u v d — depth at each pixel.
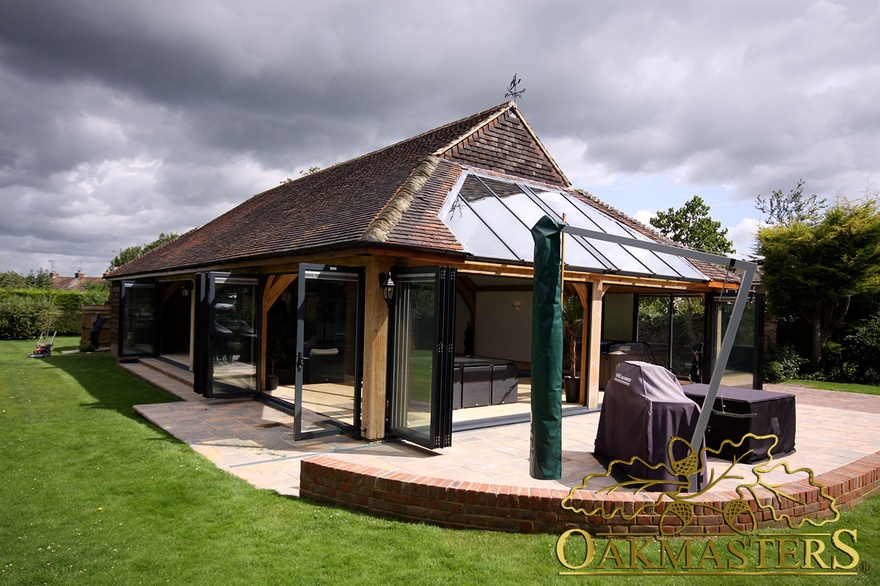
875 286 18.02
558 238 6.15
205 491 6.07
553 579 4.32
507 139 14.66
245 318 12.12
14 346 25.12
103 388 13.75
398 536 5.00
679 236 28.05
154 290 19.12
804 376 19.41
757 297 13.09
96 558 4.46
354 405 9.02
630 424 6.69
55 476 6.55
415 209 9.74
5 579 4.08
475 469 7.07
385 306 8.84
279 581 4.16
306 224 11.75
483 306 19.58
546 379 6.12
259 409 11.06
